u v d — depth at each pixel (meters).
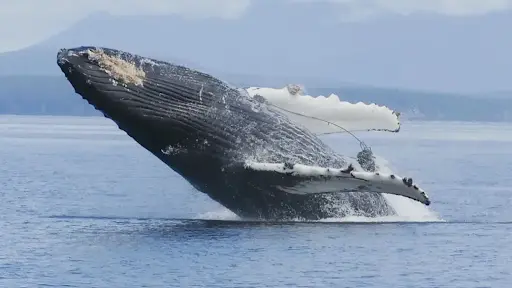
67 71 67.06
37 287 52.81
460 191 107.50
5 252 61.88
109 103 68.12
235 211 74.94
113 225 73.12
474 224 73.75
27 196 98.81
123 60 68.62
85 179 124.19
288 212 73.06
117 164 161.12
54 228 71.62
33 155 189.00
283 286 53.16
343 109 77.31
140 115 69.06
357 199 74.62
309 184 69.06
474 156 194.38
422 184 117.69
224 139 71.31
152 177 129.62
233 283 53.59
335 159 74.31
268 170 69.69
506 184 118.19
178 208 87.50
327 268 57.09
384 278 55.06
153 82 69.44
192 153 71.38
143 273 55.78
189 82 70.88
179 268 56.97
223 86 72.25
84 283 53.66
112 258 59.78
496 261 59.59
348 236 66.75
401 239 66.12
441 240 66.00
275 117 73.31
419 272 56.50
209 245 63.41
